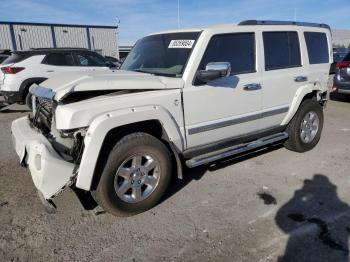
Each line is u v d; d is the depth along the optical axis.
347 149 5.72
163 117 3.57
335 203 3.85
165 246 3.11
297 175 4.65
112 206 3.45
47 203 3.21
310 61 5.42
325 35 5.74
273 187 4.29
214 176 4.63
